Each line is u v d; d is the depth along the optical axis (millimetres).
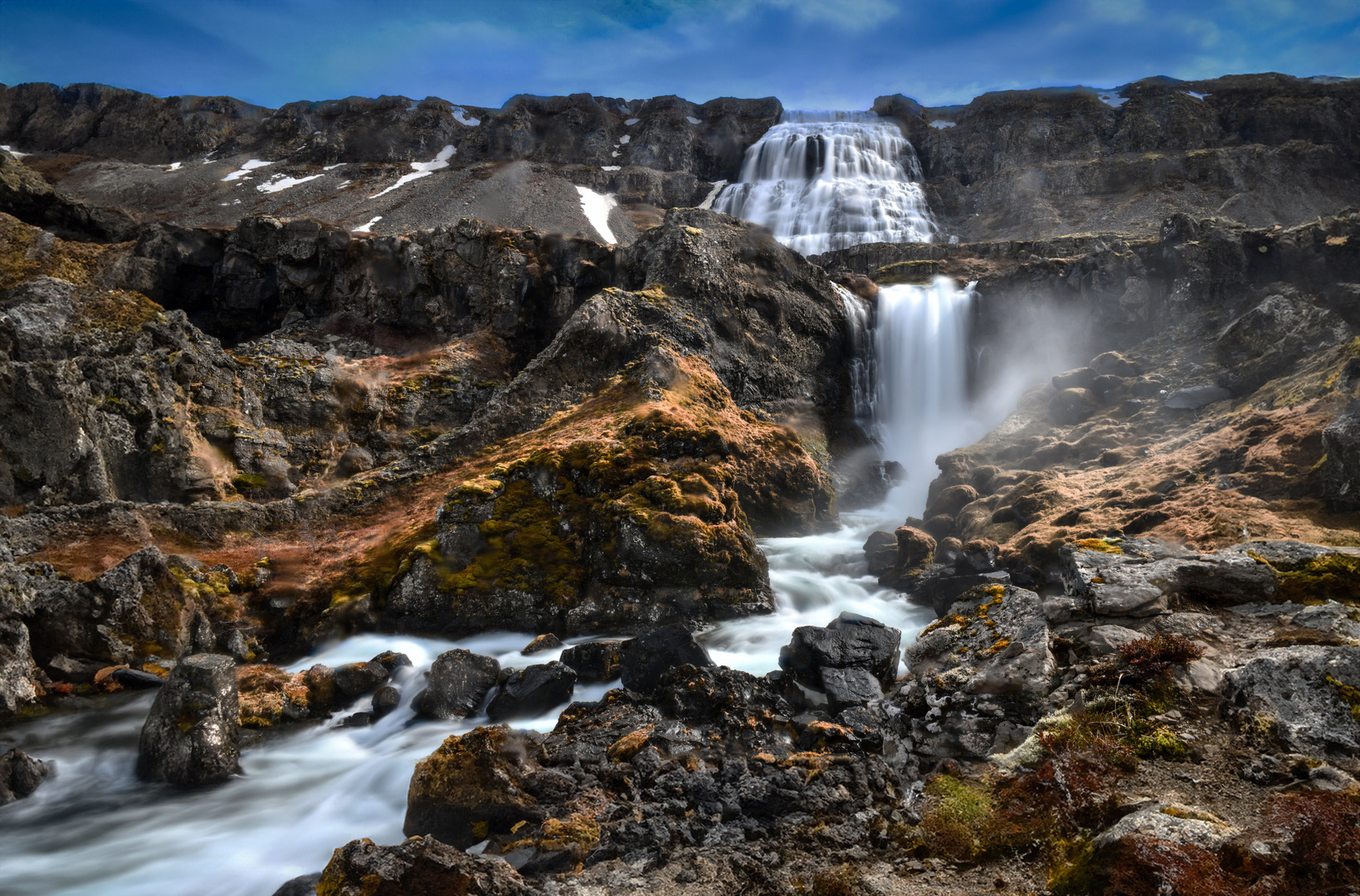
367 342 43281
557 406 30547
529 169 121438
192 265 47125
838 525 28531
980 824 8664
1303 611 11578
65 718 15758
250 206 112562
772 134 122812
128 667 17641
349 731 15258
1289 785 8320
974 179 113125
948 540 22078
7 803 12344
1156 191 98062
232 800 12414
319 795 12484
